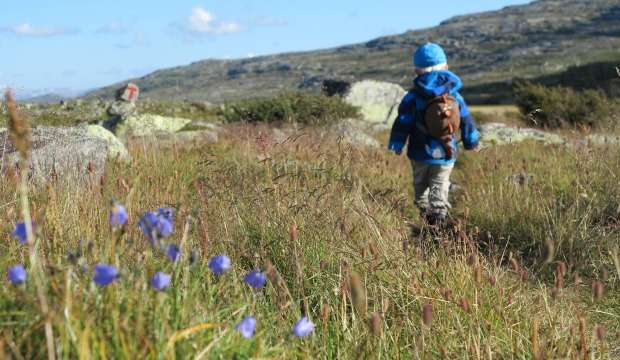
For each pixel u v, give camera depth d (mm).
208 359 2129
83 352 1748
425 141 6078
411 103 6125
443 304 3479
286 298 3369
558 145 9727
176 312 2232
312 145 8883
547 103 18422
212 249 3793
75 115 18875
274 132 11906
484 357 3002
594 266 4688
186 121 14922
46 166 5461
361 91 23781
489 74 186625
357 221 4773
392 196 6023
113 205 2064
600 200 6023
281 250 4152
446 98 5914
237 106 19062
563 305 3785
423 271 3951
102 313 2006
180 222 3857
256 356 2299
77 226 3453
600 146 7875
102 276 1829
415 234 5652
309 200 4742
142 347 1928
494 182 7828
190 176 6957
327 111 17891
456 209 7234
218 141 11227
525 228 5699
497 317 3361
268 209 4609
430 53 6043
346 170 6098
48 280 2084
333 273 3820
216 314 2496
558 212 5918
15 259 2807
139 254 2555
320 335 3018
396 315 3486
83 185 4816
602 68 51125
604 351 3121
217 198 4812
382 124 21344
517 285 3840
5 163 5051
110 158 6934
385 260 3887
